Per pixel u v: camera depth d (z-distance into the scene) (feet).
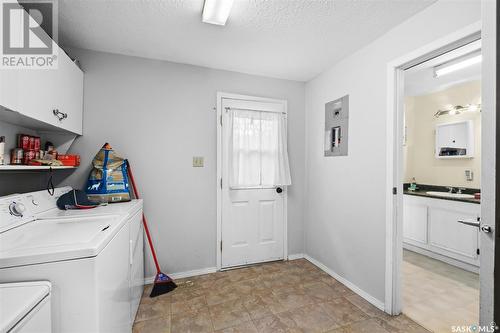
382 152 6.21
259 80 9.03
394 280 5.94
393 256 5.93
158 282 7.01
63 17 5.51
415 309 6.16
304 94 9.78
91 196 6.31
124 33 6.21
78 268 3.17
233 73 8.66
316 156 9.05
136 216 6.21
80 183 6.92
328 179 8.36
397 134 5.95
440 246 9.05
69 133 6.60
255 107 8.91
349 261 7.34
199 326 5.50
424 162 11.30
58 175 6.75
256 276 8.04
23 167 4.38
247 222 8.87
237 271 8.43
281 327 5.47
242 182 8.71
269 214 9.20
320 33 6.20
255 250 9.00
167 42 6.68
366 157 6.72
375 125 6.43
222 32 6.18
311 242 9.35
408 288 7.20
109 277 3.78
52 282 3.08
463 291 7.03
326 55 7.42
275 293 6.93
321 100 8.79
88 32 6.15
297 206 9.66
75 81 6.36
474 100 9.52
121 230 4.57
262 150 8.98
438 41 4.87
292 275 8.11
